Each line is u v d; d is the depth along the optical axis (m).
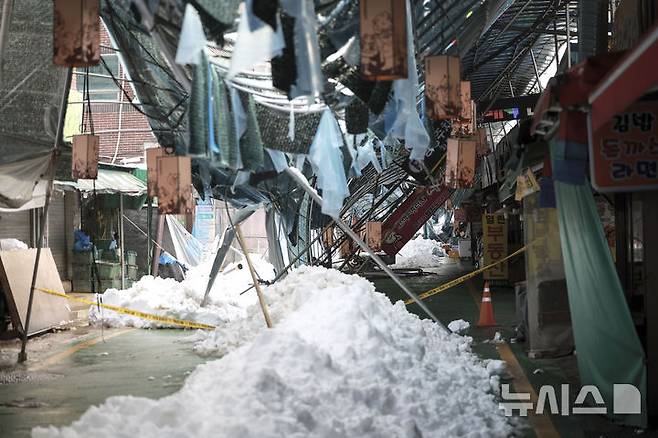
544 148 9.89
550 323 11.33
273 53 6.36
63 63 6.50
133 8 7.56
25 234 19.06
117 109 24.59
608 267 7.83
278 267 19.88
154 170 9.20
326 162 10.99
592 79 6.82
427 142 9.77
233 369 7.52
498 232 22.22
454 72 8.76
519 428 7.66
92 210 21.69
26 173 11.32
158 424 5.97
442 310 17.56
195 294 16.00
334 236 29.48
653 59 4.82
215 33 6.78
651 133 7.16
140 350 12.28
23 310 13.31
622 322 7.77
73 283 20.75
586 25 13.02
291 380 7.25
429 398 7.70
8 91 10.87
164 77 10.88
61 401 8.84
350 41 8.35
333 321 9.20
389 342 9.16
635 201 8.58
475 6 11.53
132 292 15.79
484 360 10.98
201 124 8.24
